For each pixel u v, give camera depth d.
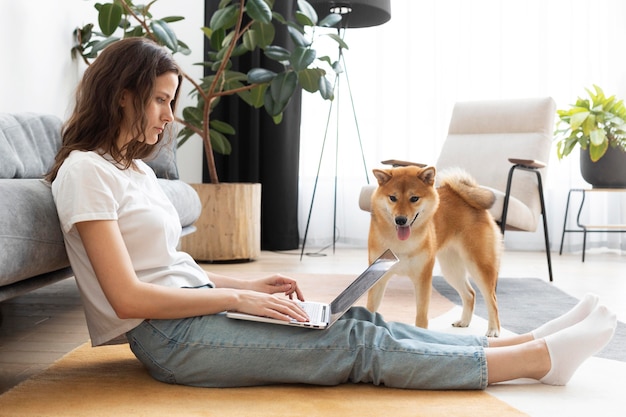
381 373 1.43
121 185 1.42
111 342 1.55
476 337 1.58
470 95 4.81
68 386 1.46
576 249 4.80
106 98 1.42
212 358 1.41
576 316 1.61
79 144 1.45
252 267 3.80
